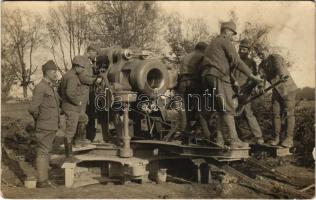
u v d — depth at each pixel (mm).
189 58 6758
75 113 6562
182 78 6758
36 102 6016
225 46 6047
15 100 10617
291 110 7301
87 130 7449
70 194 5852
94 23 11289
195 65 6699
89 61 6961
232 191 6098
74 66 6621
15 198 5598
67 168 6293
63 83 6531
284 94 7266
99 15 11273
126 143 6688
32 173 6852
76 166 6867
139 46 10945
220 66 6062
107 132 7266
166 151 6969
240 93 7020
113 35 11148
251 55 8453
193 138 6656
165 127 7270
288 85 7281
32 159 7699
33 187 6195
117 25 11188
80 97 6613
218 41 6129
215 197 5898
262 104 9219
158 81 7012
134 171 6395
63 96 6570
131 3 11172
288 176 6922
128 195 5887
